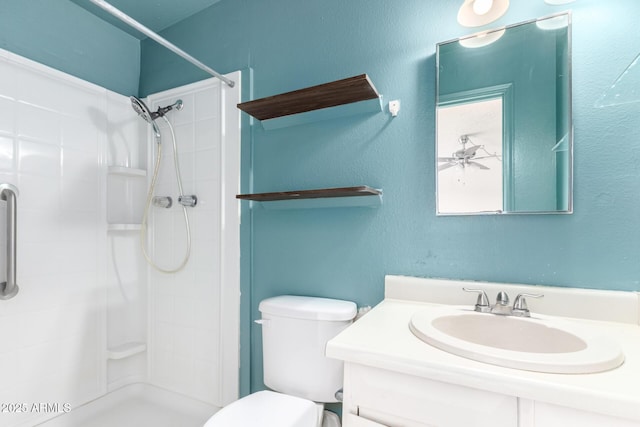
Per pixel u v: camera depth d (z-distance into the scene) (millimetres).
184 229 1701
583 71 970
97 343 1644
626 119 923
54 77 1502
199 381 1621
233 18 1606
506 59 1066
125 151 1815
